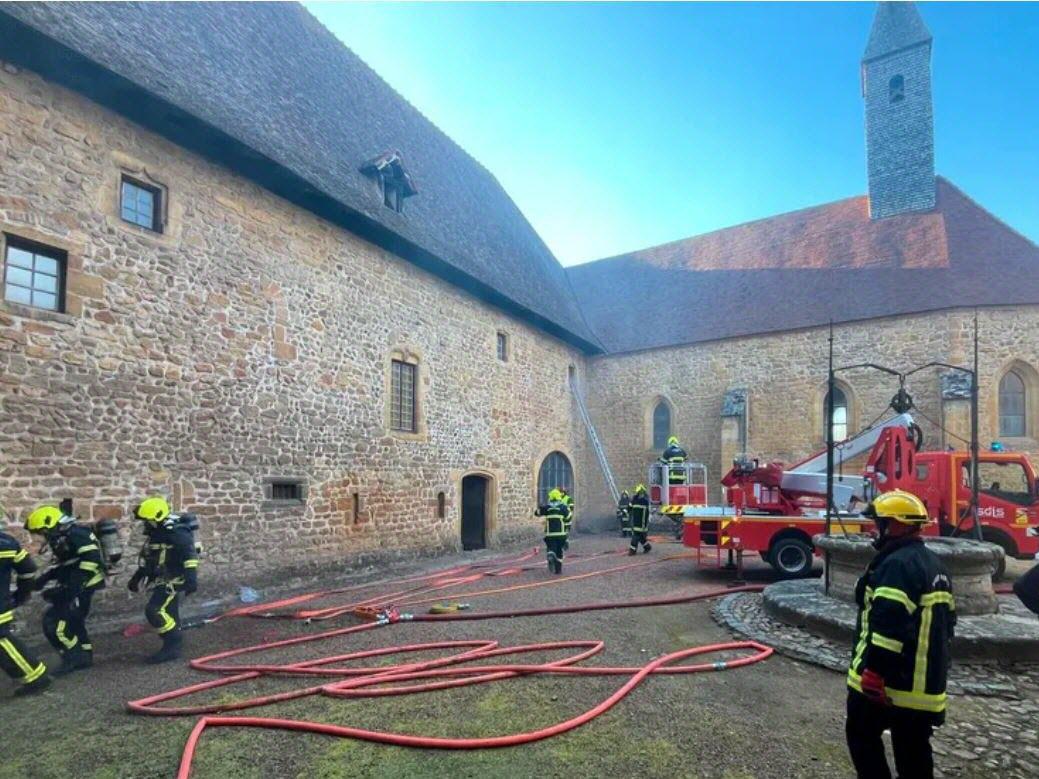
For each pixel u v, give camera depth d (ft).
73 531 18.06
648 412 66.49
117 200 25.43
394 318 40.78
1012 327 49.60
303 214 34.37
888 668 8.82
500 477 52.26
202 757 12.02
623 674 16.60
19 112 22.43
